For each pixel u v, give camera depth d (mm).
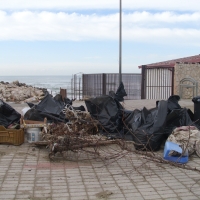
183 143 5879
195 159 5789
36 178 4660
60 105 7836
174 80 18609
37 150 6230
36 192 4125
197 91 17078
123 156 5617
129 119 7262
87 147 5973
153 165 5395
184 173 4992
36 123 6777
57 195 4039
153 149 6223
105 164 5426
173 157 5520
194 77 18719
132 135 6559
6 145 6527
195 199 3969
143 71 18219
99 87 18000
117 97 9305
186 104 15070
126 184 4477
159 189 4297
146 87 18375
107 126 7301
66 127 6215
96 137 6465
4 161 5453
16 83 26859
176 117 6793
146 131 6238
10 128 6816
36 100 17578
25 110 8273
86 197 3992
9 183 4426
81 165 5367
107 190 4230
